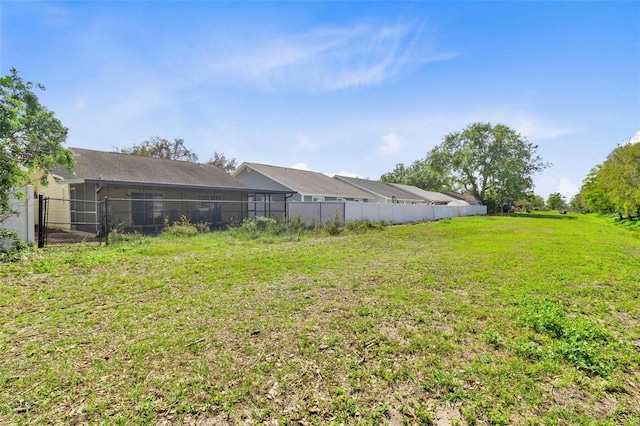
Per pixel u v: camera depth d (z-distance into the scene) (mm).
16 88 9812
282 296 4801
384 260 7805
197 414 2148
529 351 3023
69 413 2139
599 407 2250
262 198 22234
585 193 38938
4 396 2307
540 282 5738
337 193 23562
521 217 33375
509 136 39938
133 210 14211
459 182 43656
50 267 6195
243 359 2895
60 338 3301
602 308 4359
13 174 7586
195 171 18578
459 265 7215
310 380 2564
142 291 5000
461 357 2951
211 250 8953
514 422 2080
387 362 2850
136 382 2512
